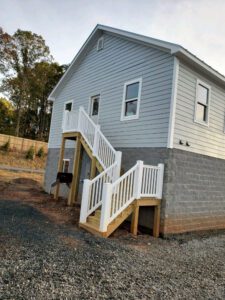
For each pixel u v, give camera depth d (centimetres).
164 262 443
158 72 742
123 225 707
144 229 696
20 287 293
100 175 649
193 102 747
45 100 3775
